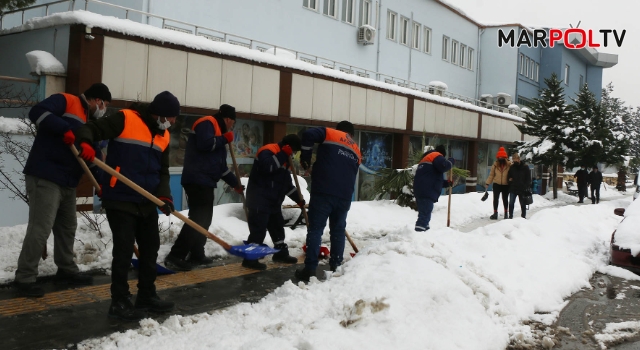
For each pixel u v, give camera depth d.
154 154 4.44
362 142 15.43
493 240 7.27
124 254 4.29
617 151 23.05
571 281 6.40
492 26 29.72
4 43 9.33
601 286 6.61
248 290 5.42
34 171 4.67
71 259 5.23
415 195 8.88
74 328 4.03
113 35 8.45
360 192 15.55
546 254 7.31
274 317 4.25
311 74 12.73
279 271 6.36
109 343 3.70
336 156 6.00
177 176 10.38
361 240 8.99
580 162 21.91
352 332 3.86
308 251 5.93
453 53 26.83
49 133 4.67
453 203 14.91
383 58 20.77
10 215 7.62
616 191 33.53
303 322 4.08
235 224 8.42
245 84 10.97
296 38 16.22
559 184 30.73
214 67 10.25
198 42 9.87
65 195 4.91
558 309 5.46
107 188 4.25
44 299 4.68
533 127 22.83
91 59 8.16
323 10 17.61
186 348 3.59
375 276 4.89
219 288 5.44
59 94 4.75
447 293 4.67
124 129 4.29
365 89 14.67
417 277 4.84
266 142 12.10
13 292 4.78
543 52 35.72
